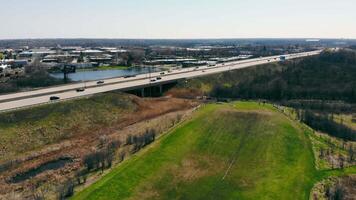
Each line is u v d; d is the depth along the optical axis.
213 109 100.94
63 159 75.75
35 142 83.56
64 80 185.00
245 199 58.81
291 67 177.75
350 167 72.06
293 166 70.56
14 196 59.31
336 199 60.25
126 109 111.69
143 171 64.94
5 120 86.06
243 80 165.88
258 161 71.94
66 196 56.31
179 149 75.00
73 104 102.69
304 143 81.44
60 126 92.12
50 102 100.25
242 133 84.00
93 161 70.62
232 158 73.25
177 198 58.84
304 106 120.88
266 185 63.09
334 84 144.88
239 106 105.31
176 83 150.50
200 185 62.94
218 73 169.00
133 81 145.75
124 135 89.75
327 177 67.50
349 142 87.56
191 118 93.94
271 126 87.06
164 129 88.94
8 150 77.81
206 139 80.94
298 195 60.62
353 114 114.25
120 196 57.19
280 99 135.00
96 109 105.31
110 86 132.38
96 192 56.75
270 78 158.50
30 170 69.88
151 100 125.25
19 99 107.19
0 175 66.94
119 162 69.88
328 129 94.62
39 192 60.41
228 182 64.19
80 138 89.19
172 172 66.44
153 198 58.25
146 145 77.62
